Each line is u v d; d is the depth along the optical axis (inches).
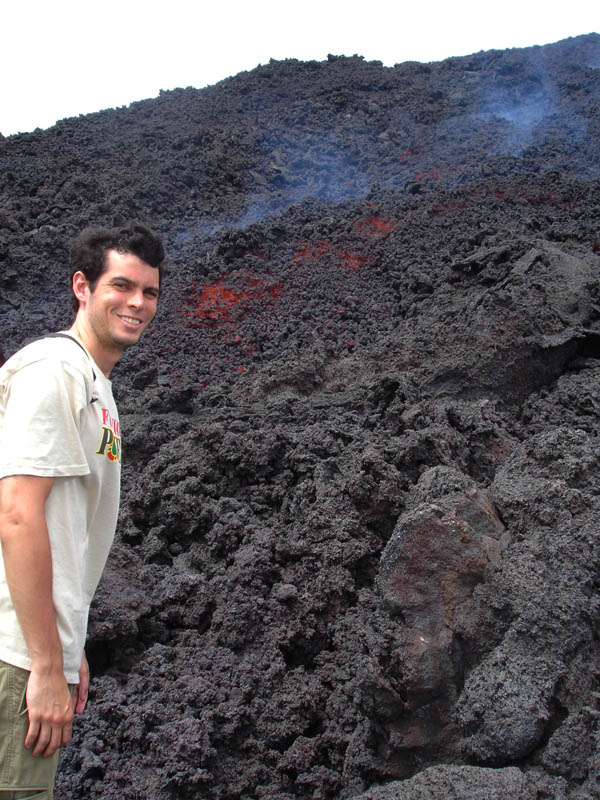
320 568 158.9
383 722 125.3
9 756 87.9
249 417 217.3
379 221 372.8
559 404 224.5
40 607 86.7
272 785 129.0
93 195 458.6
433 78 770.8
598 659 121.9
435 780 108.0
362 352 262.2
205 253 368.5
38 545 86.5
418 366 240.2
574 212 358.3
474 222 355.9
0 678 87.5
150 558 170.1
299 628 152.0
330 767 134.6
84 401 92.4
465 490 145.6
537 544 133.0
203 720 129.7
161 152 548.1
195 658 145.9
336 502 166.7
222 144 562.3
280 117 655.8
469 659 125.9
